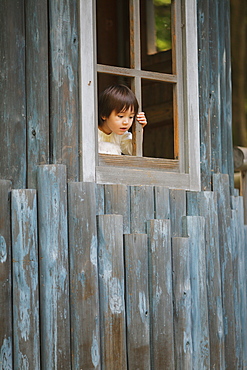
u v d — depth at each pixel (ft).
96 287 45.39
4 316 42.91
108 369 45.50
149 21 76.89
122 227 46.93
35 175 45.62
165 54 71.15
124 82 71.56
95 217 45.91
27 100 46.29
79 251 45.14
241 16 89.56
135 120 51.47
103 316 45.73
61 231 44.78
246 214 64.28
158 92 71.26
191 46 53.98
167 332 48.57
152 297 48.21
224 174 55.57
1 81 45.85
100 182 48.08
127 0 80.59
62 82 46.93
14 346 43.24
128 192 48.93
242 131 92.27
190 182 53.21
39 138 46.09
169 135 69.82
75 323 44.73
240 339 55.88
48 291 44.06
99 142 53.26
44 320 43.98
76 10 48.03
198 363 50.93
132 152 51.78
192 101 53.72
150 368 47.80
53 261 44.29
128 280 47.11
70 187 45.60
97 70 48.88
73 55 47.60
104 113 53.11
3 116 45.62
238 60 90.84
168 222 49.29
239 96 91.91
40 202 44.86
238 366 55.31
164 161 52.08
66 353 44.16
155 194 50.16
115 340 45.91
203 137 54.90
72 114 47.14
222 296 54.34
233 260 56.03
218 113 56.59
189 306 50.34
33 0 46.75
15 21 46.26
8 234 43.65
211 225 53.21
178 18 53.88
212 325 52.54
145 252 47.96
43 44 46.65
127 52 80.48
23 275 43.55
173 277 49.67
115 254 46.34
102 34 80.07
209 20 56.85
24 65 46.44
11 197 44.06
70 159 46.75
